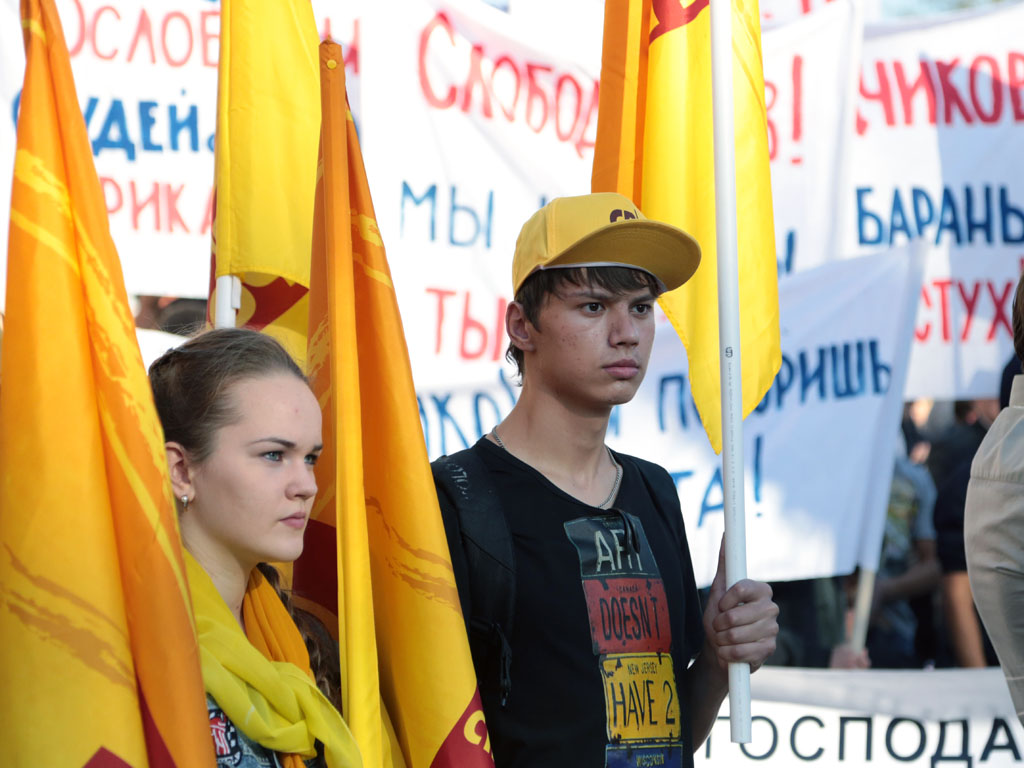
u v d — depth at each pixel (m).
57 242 4.70
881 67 14.18
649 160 8.17
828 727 13.46
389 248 12.40
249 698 5.02
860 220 14.08
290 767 5.12
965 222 14.18
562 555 6.60
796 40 13.58
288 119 7.63
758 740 13.45
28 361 4.61
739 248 8.14
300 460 5.41
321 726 5.20
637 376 6.86
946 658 14.98
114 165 11.92
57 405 4.61
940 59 14.21
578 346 6.73
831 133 13.61
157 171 11.99
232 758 4.93
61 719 4.41
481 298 12.62
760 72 8.28
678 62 8.22
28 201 4.69
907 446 15.90
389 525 5.98
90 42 11.91
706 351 8.09
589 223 6.77
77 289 4.73
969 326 14.20
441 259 12.54
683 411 13.21
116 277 4.77
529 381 7.02
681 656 6.90
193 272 12.00
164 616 4.59
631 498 7.12
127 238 11.92
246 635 5.52
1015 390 7.76
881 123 14.17
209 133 12.05
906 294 13.38
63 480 4.56
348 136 6.19
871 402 13.37
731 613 6.72
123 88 11.96
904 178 14.16
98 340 4.71
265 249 7.48
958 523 14.35
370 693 5.45
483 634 6.44
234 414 5.27
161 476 4.71
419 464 5.99
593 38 13.33
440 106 12.53
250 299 7.85
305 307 7.78
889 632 15.05
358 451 5.55
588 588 6.59
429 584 5.88
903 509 15.59
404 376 6.06
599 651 6.50
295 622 5.89
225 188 7.55
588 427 6.94
